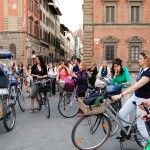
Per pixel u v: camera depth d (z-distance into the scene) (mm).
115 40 26578
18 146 5156
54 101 10688
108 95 4758
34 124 6848
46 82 8008
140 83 4293
